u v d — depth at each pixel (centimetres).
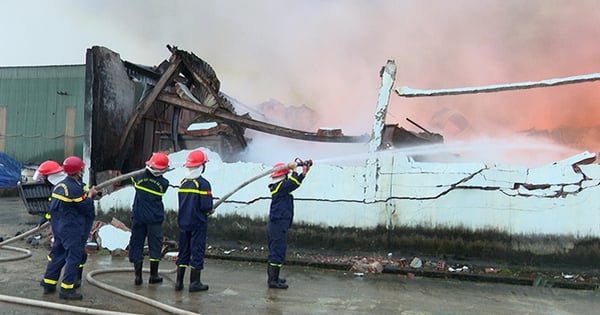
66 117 1988
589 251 536
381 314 403
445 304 440
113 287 456
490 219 566
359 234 608
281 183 485
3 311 384
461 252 573
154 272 489
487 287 510
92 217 451
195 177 467
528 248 554
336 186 620
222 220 664
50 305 393
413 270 556
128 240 646
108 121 807
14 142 2025
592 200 538
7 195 1437
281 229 486
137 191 483
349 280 527
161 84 843
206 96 946
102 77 793
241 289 477
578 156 559
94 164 765
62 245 436
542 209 552
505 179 565
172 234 683
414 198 591
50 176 474
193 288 459
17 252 629
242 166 658
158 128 982
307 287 493
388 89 655
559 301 458
